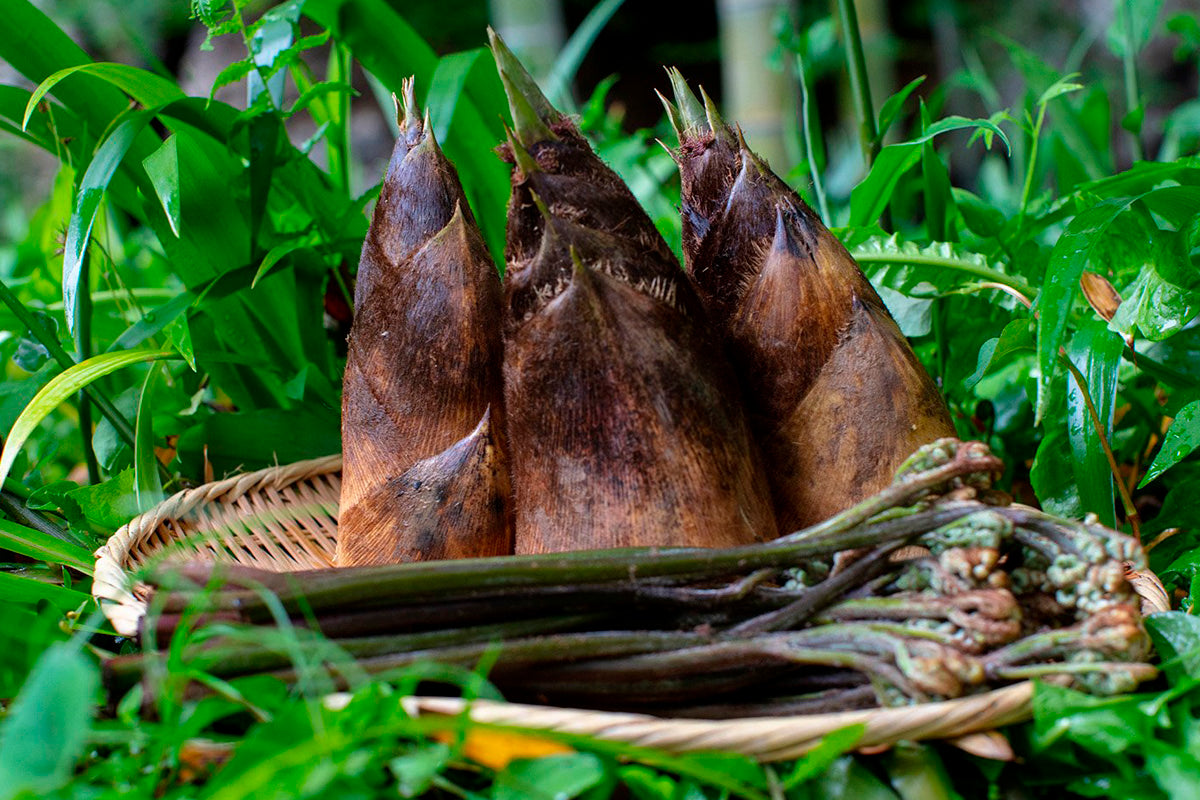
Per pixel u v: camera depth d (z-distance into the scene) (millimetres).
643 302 1256
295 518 1512
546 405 1264
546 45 2723
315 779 1102
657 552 1213
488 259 1346
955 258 1466
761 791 1178
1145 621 1231
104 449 1535
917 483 1207
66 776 1115
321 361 1591
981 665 1163
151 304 1673
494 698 1175
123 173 1527
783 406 1313
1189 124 1970
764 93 2471
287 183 1568
